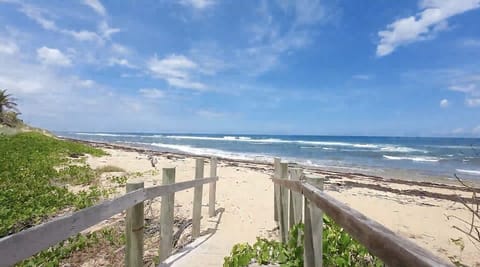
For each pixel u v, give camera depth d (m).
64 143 19.70
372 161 23.64
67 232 1.51
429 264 0.72
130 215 2.51
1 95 33.22
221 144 48.41
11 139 17.59
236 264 3.22
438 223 6.66
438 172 17.58
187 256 3.78
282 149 36.94
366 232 1.10
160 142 53.75
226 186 9.21
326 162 22.39
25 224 4.98
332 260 2.85
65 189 7.32
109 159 15.62
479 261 4.55
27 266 3.50
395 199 9.19
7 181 7.88
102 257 3.90
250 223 5.61
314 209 2.27
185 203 6.83
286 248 3.47
